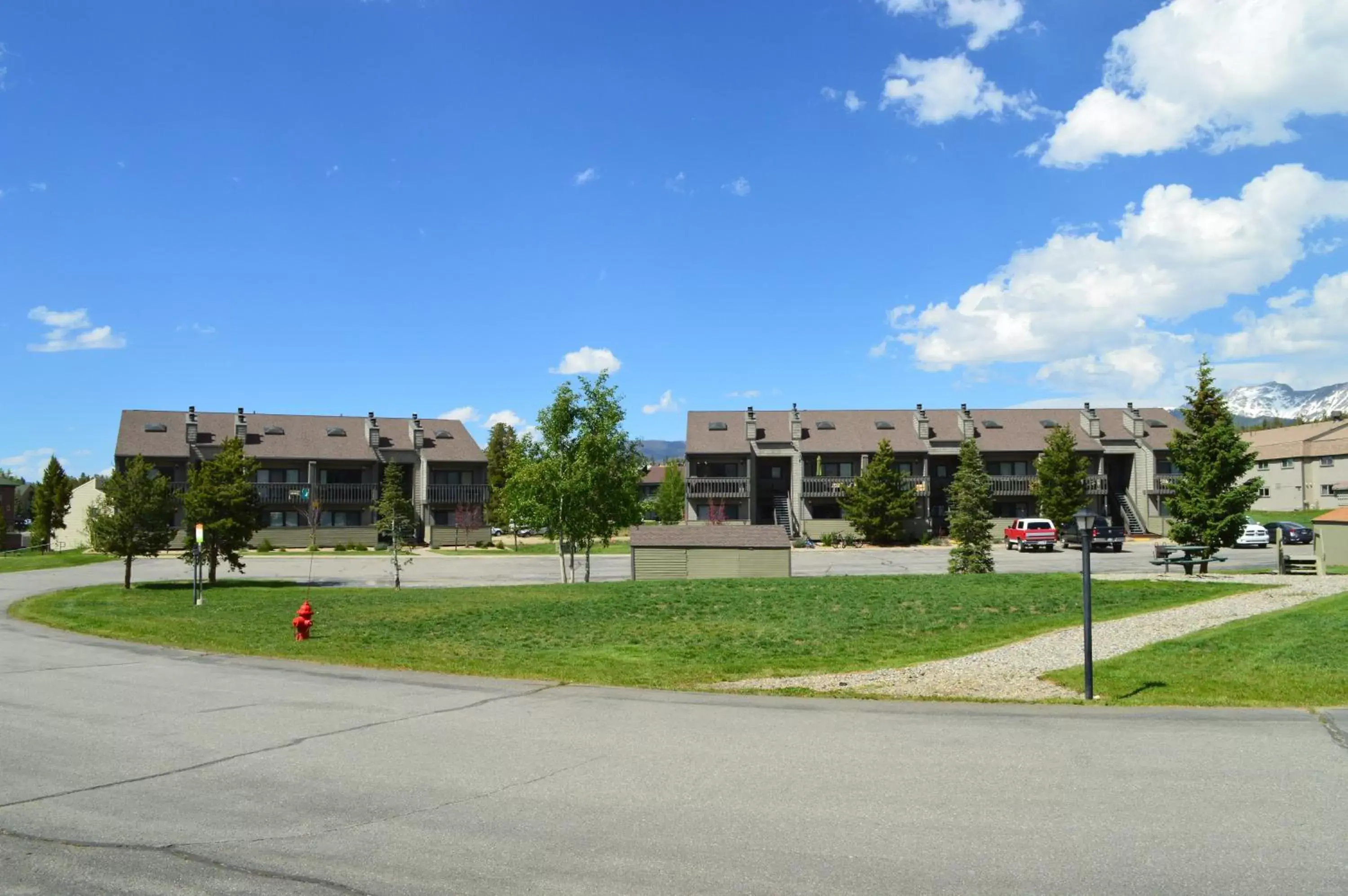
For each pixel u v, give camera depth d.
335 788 7.49
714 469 67.88
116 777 7.83
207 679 12.71
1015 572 34.69
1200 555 29.05
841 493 63.12
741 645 16.72
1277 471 76.06
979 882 5.50
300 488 64.44
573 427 36.03
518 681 12.50
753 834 6.34
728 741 9.04
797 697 11.30
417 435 68.25
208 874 5.68
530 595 25.91
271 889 5.44
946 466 67.88
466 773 7.91
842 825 6.53
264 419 68.19
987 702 10.88
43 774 7.92
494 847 6.12
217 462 33.44
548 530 35.84
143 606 24.92
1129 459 66.69
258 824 6.61
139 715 10.33
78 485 77.81
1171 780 7.55
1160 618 18.70
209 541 32.81
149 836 6.36
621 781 7.64
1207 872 5.62
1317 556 29.36
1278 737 8.98
